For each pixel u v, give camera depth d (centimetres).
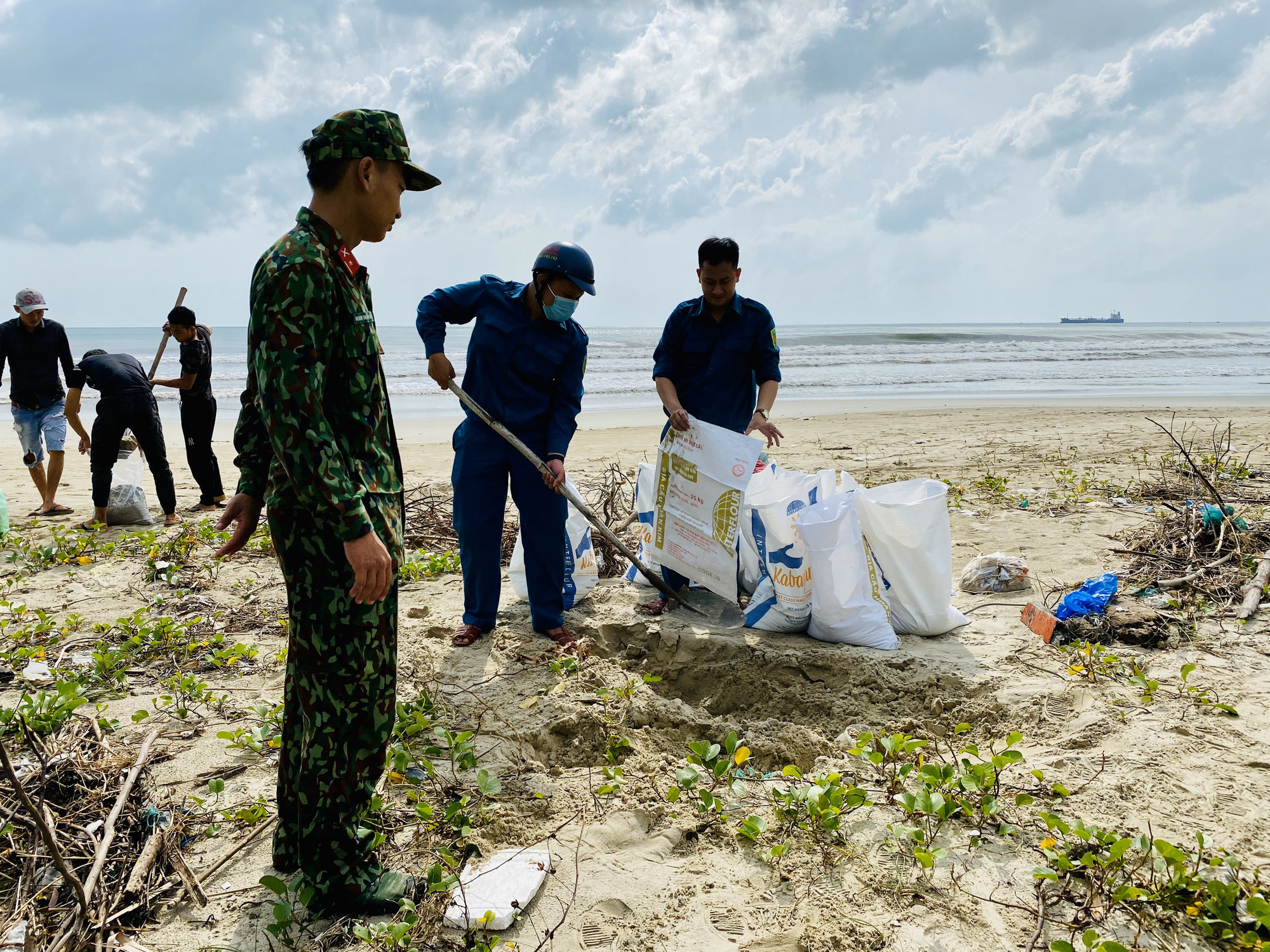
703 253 421
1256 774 277
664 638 420
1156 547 524
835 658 386
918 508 409
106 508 693
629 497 696
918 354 3666
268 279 188
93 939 214
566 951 214
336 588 206
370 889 223
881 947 210
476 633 409
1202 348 4425
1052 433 1169
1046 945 209
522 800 279
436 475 922
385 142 202
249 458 224
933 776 268
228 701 357
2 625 439
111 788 275
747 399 464
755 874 243
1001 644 399
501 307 391
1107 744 303
